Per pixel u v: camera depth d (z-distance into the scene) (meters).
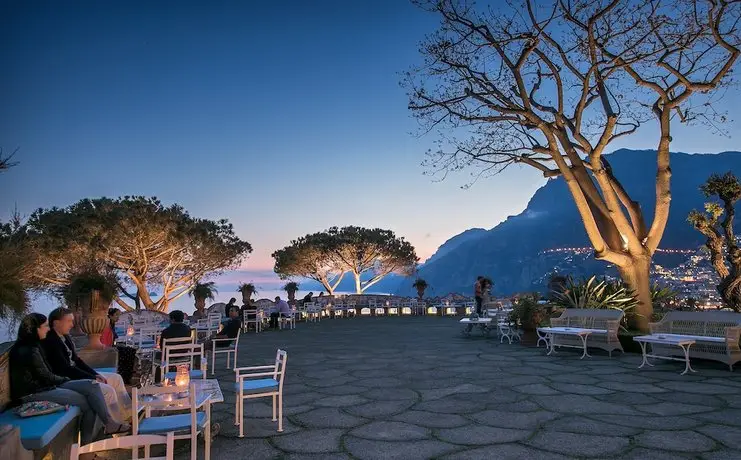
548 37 12.37
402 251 37.22
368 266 37.53
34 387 4.68
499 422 5.68
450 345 13.31
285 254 36.81
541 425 5.52
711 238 14.20
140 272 21.92
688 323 9.59
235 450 4.90
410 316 28.38
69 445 4.45
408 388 7.71
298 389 7.86
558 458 4.47
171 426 4.30
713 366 8.95
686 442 4.80
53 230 19.05
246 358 11.70
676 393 6.90
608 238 13.22
